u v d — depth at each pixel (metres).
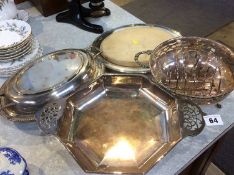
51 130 0.76
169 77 0.97
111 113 0.86
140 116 0.85
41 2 1.29
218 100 0.85
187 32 2.43
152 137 0.79
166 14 2.63
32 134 0.87
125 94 0.91
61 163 0.79
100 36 1.14
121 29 1.17
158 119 0.84
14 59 1.04
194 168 1.06
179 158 0.77
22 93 0.88
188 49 1.02
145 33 1.13
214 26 2.48
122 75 0.89
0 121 0.92
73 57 0.98
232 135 1.65
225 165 1.53
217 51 0.99
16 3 1.41
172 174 0.74
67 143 0.77
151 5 2.74
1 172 0.70
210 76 0.97
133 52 1.04
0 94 0.94
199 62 1.01
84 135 0.81
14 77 0.96
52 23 1.30
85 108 0.88
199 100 0.83
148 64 0.96
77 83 0.89
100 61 1.00
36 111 0.84
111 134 0.81
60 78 0.91
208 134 0.83
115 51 1.05
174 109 0.81
